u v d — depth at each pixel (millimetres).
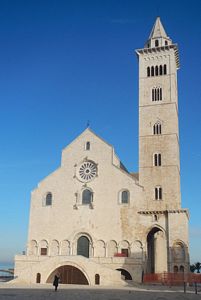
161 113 89750
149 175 85250
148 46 98188
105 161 87125
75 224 84500
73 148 90500
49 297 43906
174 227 78438
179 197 82438
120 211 82625
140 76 94750
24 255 79750
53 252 84000
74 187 87375
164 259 93000
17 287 59000
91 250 81438
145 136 88938
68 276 73188
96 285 67500
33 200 89000
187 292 55250
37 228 86562
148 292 52375
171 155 85438
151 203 82750
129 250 79500
